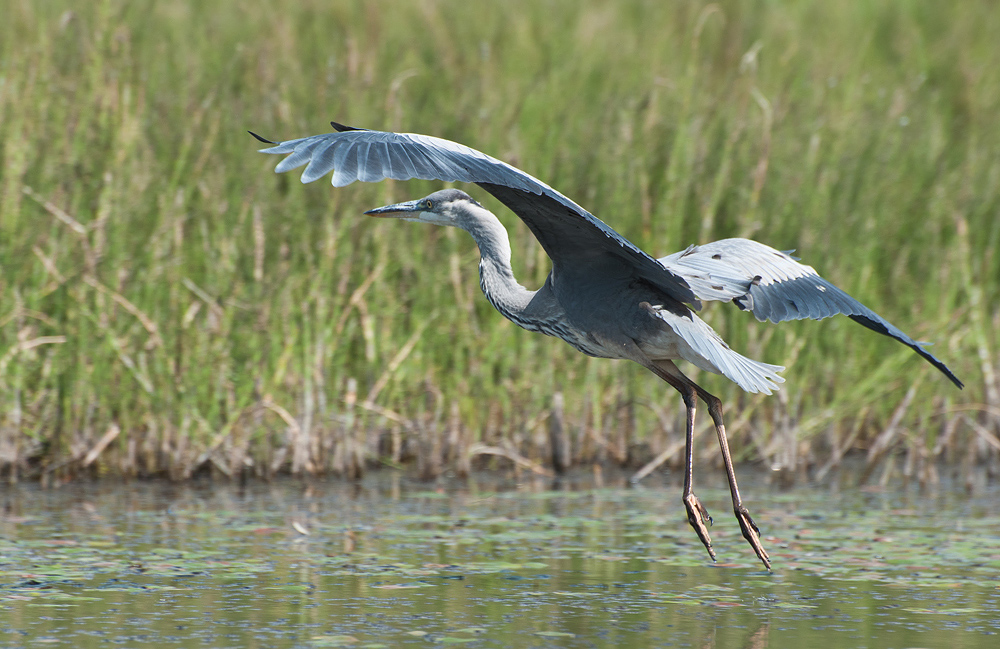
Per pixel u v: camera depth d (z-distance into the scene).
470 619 7.39
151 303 12.07
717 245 8.42
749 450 12.98
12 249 11.87
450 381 12.55
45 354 11.96
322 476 12.16
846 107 14.95
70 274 11.97
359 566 8.72
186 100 13.62
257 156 13.06
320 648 6.76
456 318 12.72
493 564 8.81
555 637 7.04
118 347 11.73
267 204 12.74
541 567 8.75
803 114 14.59
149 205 12.43
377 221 12.75
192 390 11.91
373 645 6.83
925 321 13.20
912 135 14.77
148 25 14.80
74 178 12.38
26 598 7.77
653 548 9.39
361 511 10.66
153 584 8.15
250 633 7.05
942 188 13.93
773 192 13.52
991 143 15.06
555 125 13.62
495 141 13.40
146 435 11.98
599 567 8.79
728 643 6.95
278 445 12.35
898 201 14.03
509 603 7.77
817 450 13.27
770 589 8.22
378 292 12.46
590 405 12.84
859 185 13.84
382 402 12.52
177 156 13.04
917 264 13.80
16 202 11.96
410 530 9.91
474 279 12.86
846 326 13.11
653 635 7.10
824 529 10.08
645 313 8.12
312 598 7.84
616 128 13.89
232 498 11.14
